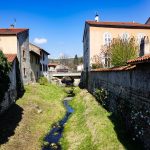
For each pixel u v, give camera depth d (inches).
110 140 576.7
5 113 866.1
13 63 1122.7
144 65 478.9
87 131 703.7
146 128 475.2
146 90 471.8
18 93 1201.4
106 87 927.7
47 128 852.0
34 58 1829.5
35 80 1857.8
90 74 1515.7
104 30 1562.5
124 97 651.5
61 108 1187.9
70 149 637.9
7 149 607.2
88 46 1643.7
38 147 677.3
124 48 1007.0
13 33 1291.8
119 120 702.5
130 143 541.3
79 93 1624.0
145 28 1592.0
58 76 2581.2
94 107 962.7
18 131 735.7
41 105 1133.1
